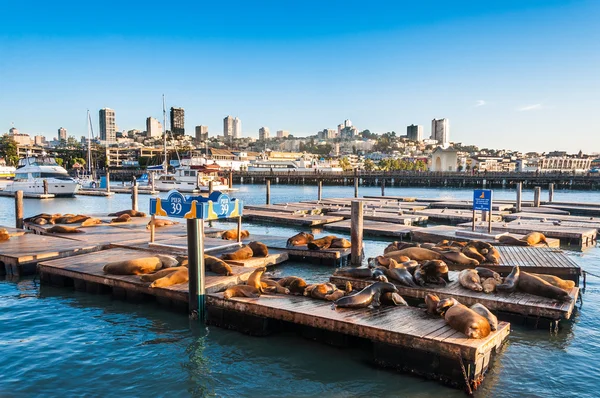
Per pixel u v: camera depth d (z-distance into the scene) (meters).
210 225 27.22
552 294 10.23
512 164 174.62
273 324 9.94
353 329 8.53
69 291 13.05
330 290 10.16
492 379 7.89
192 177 61.09
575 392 7.50
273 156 142.88
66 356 8.89
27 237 18.59
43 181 49.34
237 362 8.67
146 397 7.48
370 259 13.32
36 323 10.62
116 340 9.66
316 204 36.53
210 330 10.16
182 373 8.27
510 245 17.72
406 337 7.93
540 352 8.91
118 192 57.25
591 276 14.75
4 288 13.39
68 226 21.00
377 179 93.00
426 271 11.57
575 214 33.25
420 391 7.56
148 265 12.58
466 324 7.87
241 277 12.38
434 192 69.38
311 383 7.89
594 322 10.45
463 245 15.25
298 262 16.64
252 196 57.84
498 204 34.97
